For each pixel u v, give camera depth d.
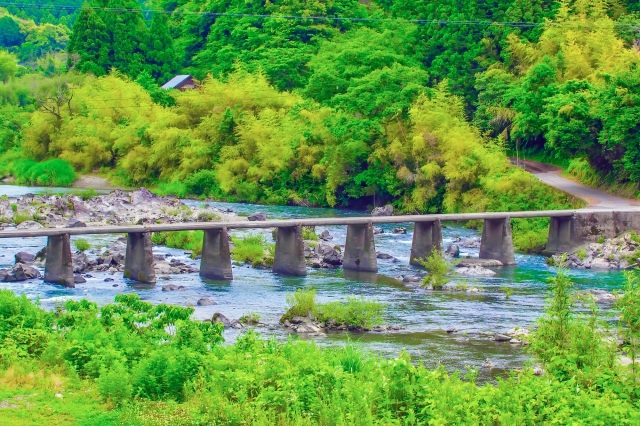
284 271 66.94
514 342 45.09
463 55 133.88
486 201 99.00
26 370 31.59
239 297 56.88
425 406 27.50
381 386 28.36
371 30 154.38
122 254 68.00
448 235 90.88
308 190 123.25
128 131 142.75
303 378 28.91
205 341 34.91
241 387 28.75
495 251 74.25
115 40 173.88
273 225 65.56
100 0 178.12
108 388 29.05
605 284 62.91
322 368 29.81
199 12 192.62
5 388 29.89
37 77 172.25
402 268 70.69
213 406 27.06
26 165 146.00
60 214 89.50
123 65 172.75
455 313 52.59
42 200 94.50
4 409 27.81
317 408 27.25
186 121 141.50
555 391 28.72
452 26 137.25
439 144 108.56
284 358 31.81
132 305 39.00
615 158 96.69
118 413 27.53
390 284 63.19
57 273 59.53
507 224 74.19
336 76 137.25
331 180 118.06
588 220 78.75
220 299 56.03
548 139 97.62
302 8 174.50
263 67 155.12
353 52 139.12
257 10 182.75
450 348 43.91
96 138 145.88
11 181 145.38
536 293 59.72
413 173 110.88
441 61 134.88
